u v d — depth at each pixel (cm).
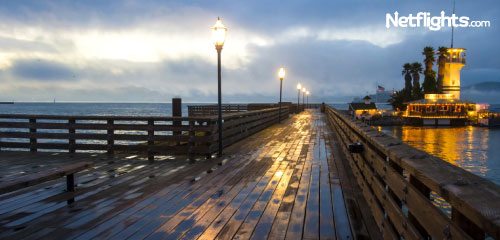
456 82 8788
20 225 432
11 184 406
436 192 187
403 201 273
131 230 413
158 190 594
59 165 827
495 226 120
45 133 1002
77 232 408
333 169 775
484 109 9975
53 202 523
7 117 1011
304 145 1188
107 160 884
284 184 637
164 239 385
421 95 9069
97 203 521
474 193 157
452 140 6519
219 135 938
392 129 8138
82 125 979
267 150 1067
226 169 774
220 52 927
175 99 1246
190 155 873
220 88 930
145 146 934
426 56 8688
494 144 6022
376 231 403
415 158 263
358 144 547
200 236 393
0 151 1020
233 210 486
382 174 372
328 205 507
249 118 1489
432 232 199
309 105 7394
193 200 534
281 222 438
